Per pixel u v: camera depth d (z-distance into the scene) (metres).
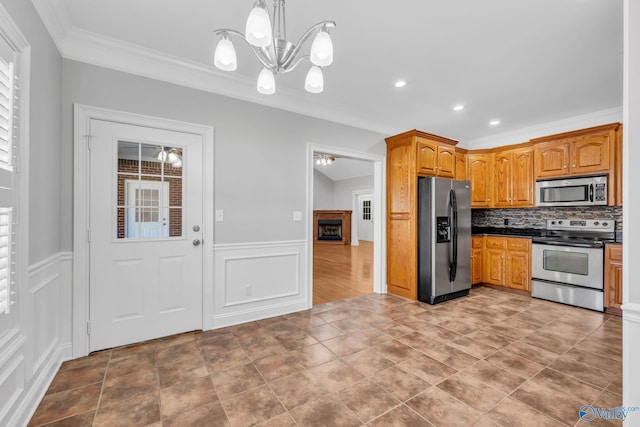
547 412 1.65
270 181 3.14
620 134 3.38
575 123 3.89
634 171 1.17
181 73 2.64
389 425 1.55
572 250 3.52
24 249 1.53
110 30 2.16
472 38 2.21
